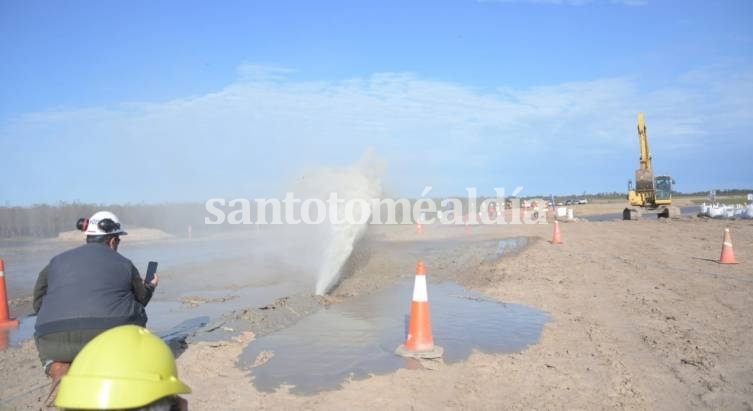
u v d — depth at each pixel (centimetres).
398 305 1081
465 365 680
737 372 639
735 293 1099
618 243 2211
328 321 934
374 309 1040
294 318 950
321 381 626
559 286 1245
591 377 630
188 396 581
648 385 600
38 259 2259
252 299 1201
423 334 731
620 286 1215
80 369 238
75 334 498
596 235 2677
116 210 4131
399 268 1636
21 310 1149
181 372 659
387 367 677
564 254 1853
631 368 659
